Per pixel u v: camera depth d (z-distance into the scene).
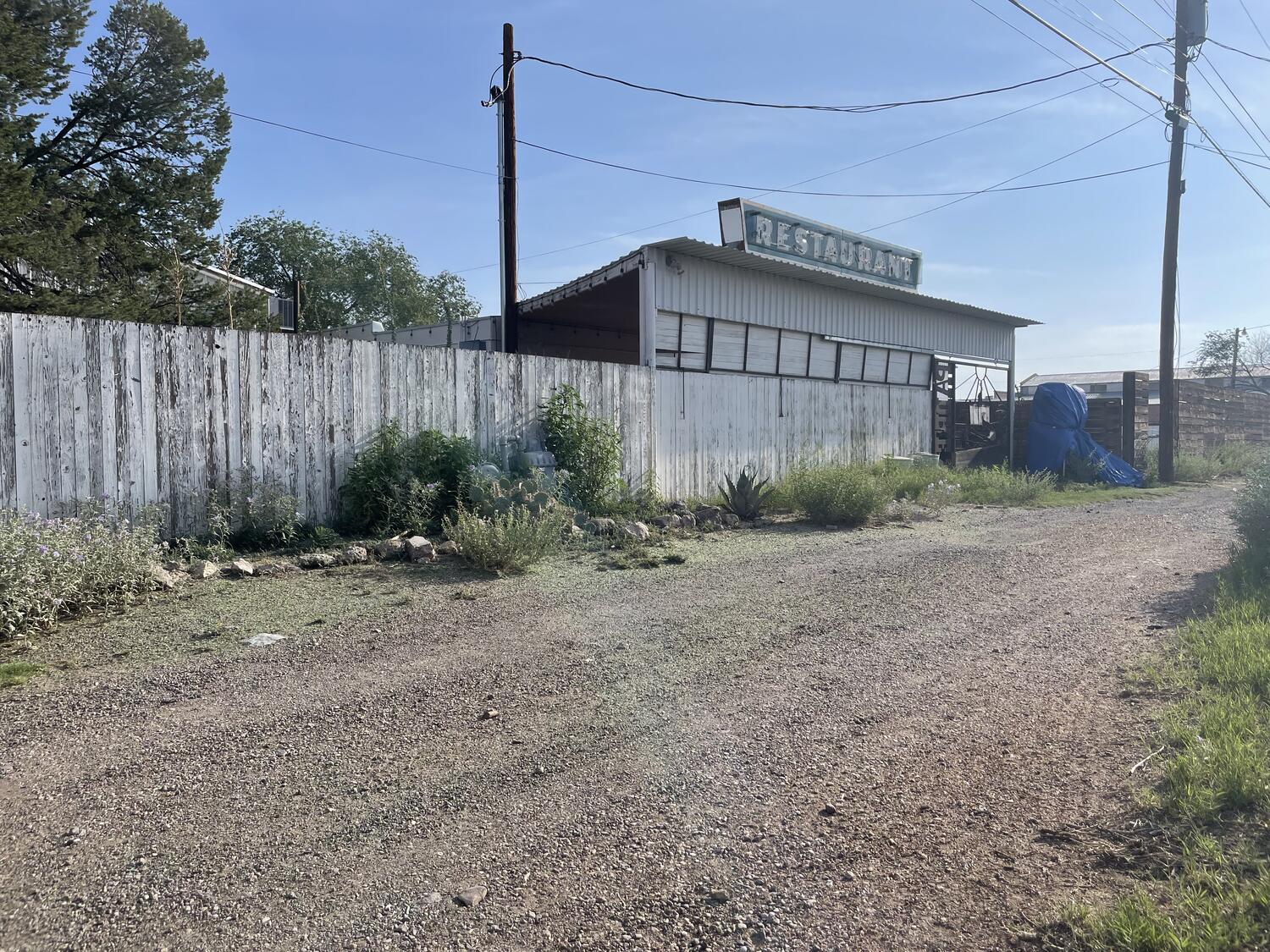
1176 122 20.08
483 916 2.85
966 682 5.26
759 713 4.72
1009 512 14.63
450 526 9.55
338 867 3.13
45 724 4.43
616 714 4.70
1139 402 23.45
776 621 6.73
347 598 7.26
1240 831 3.28
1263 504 8.73
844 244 18.50
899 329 20.88
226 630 6.21
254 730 4.41
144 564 7.18
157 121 22.11
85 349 7.68
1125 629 6.46
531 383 11.98
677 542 10.76
